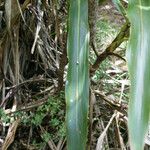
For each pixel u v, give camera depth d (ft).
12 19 2.92
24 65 3.51
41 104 3.02
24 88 3.37
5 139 2.89
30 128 3.06
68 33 1.90
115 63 3.78
